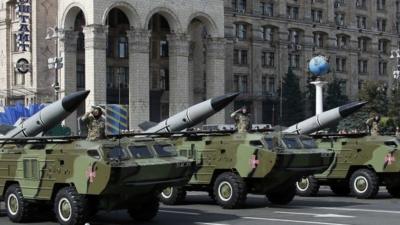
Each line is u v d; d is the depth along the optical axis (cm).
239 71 14012
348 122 9762
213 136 3316
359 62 16462
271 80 14662
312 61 7412
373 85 11100
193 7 11456
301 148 3259
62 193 2547
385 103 10950
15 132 3030
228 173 3198
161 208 3256
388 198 3734
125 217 2948
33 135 3044
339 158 3750
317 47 15388
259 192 3275
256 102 14225
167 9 11081
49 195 2644
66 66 10831
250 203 3481
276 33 14700
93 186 2461
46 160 2655
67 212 2530
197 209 3195
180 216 2916
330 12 15662
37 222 2800
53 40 11144
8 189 2819
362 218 2755
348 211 3041
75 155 2536
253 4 14225
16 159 2792
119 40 11862
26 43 10981
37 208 2814
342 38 16088
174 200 3394
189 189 3412
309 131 3891
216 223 2648
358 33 16375
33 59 11088
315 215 2881
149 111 11469
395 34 17312
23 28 10950
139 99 10731
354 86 16212
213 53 11838
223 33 11956
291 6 14988
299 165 3203
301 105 13762
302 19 15125
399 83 11969
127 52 11938
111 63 11719
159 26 12400
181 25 11262
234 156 3177
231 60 13838
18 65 10856
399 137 3688
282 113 13888
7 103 11481
